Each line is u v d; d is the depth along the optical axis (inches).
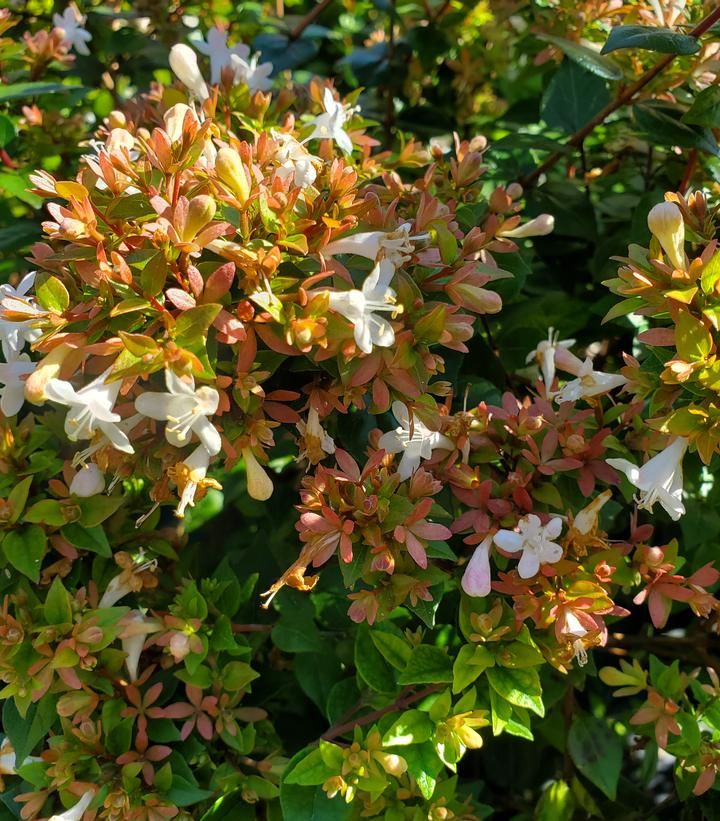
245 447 11.2
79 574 13.2
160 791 12.6
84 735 12.5
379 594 11.6
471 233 12.0
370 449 11.8
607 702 18.5
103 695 12.8
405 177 17.6
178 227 10.3
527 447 12.4
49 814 13.2
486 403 13.9
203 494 10.9
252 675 13.1
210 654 13.3
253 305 10.8
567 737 14.4
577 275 17.4
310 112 15.1
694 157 14.9
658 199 14.8
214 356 10.6
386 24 20.3
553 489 12.2
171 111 11.4
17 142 17.4
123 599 13.7
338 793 12.7
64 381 10.5
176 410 10.2
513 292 14.2
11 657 12.2
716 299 11.0
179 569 14.5
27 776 12.6
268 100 14.2
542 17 16.4
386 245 11.0
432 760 12.4
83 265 10.8
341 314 10.6
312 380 11.9
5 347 11.3
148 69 18.7
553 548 11.4
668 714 13.1
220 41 15.3
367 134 18.5
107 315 10.5
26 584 12.7
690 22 14.6
